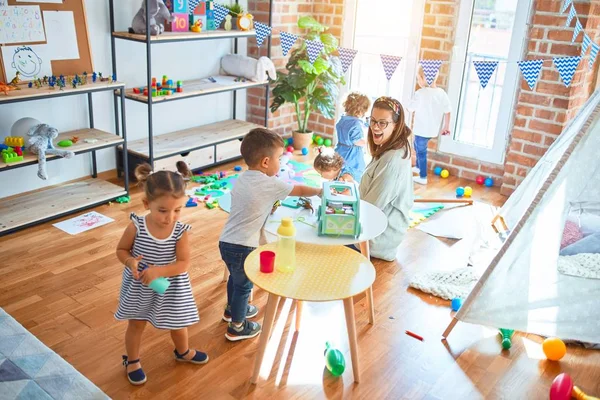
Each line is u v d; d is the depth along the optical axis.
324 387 2.22
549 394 2.19
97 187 3.84
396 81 4.98
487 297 2.49
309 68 4.44
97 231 3.38
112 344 2.41
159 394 2.15
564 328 2.51
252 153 2.26
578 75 3.87
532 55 3.98
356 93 3.76
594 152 2.42
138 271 2.05
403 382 2.27
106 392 2.15
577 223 2.98
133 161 4.04
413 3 4.48
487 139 4.49
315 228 2.34
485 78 3.04
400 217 3.18
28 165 3.56
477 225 3.73
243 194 2.27
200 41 4.48
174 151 4.05
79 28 3.63
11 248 3.14
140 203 3.77
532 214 2.40
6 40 3.30
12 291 2.75
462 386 2.26
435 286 2.91
